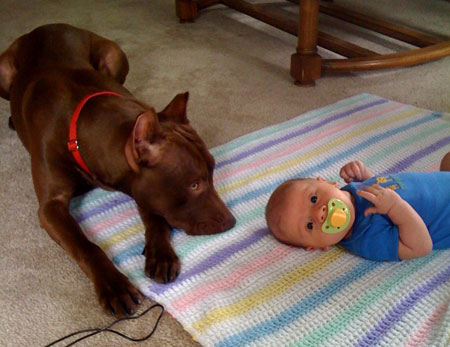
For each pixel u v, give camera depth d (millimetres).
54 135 1629
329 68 2602
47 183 1647
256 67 2869
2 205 1838
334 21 3543
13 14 3814
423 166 1910
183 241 1591
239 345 1242
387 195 1374
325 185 1488
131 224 1695
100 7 3955
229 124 2312
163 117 1569
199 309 1344
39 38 2117
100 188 1869
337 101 2457
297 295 1387
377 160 1965
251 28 3453
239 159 2018
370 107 2359
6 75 2172
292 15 3576
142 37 3336
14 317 1375
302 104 2465
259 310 1342
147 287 1423
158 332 1309
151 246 1522
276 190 1569
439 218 1429
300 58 2557
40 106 1695
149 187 1461
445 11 3615
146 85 2703
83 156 1565
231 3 3322
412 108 2328
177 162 1431
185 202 1502
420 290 1378
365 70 2645
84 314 1376
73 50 2104
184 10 3502
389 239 1415
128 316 1345
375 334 1258
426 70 2766
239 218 1699
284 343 1246
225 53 3059
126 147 1404
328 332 1271
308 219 1464
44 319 1365
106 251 1581
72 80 1801
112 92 1724
